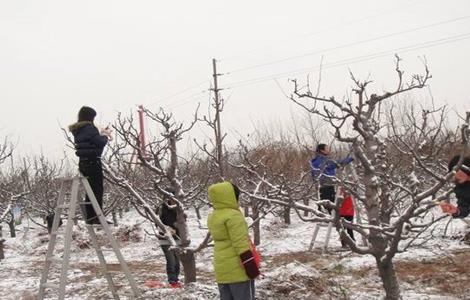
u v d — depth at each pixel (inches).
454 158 255.3
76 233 691.4
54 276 464.4
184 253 306.8
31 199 864.3
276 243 522.9
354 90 236.2
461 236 430.3
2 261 606.2
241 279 204.1
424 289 294.7
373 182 238.4
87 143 278.7
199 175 480.4
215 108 332.5
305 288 288.5
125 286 368.2
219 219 205.5
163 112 313.6
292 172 479.2
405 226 235.6
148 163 304.3
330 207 226.8
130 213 1077.1
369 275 332.8
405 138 356.5
